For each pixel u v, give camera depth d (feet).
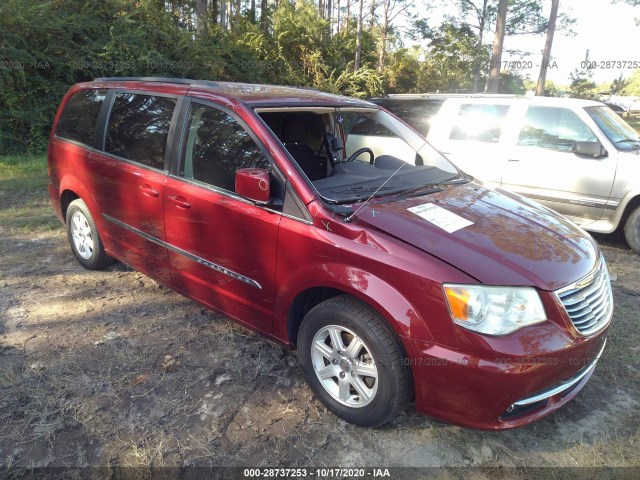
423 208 9.38
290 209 9.12
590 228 19.26
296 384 10.17
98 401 9.36
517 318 7.61
